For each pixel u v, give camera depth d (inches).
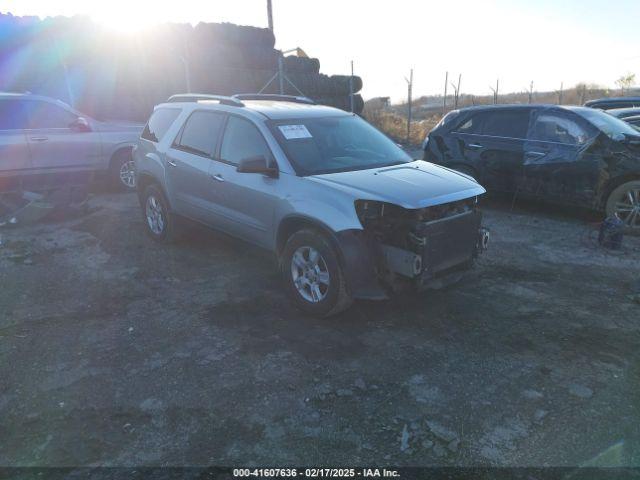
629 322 175.0
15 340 165.8
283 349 157.9
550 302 191.3
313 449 115.4
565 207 337.7
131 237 273.1
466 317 179.0
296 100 254.1
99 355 156.3
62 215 311.1
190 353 156.6
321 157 190.9
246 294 199.8
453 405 130.5
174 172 234.5
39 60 478.3
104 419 126.8
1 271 225.1
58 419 127.0
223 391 136.9
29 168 330.6
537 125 312.3
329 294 167.3
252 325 174.1
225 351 157.2
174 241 257.4
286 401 132.3
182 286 209.0
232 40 634.8
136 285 210.4
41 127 339.6
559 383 139.7
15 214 295.4
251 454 114.1
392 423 123.7
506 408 129.2
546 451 114.5
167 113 252.4
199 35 600.7
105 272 224.7
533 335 166.2
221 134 213.2
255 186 190.4
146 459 113.1
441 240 164.9
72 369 148.9
